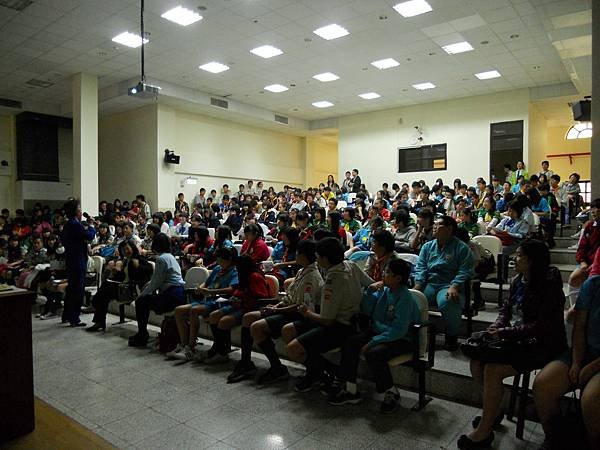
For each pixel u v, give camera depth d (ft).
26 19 23.43
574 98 36.24
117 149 41.91
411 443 7.77
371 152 45.85
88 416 9.02
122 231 24.90
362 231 19.27
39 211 37.19
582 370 6.88
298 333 10.36
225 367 12.17
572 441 6.47
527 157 37.22
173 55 29.09
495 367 7.51
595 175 15.78
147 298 13.98
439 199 30.91
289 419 8.79
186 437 8.09
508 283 15.38
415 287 12.02
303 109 44.68
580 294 7.26
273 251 18.04
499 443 7.66
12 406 7.59
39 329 16.57
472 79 34.71
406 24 24.43
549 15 21.89
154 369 12.00
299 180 53.78
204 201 40.98
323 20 23.90
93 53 28.40
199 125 42.29
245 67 31.68
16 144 41.83
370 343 9.14
